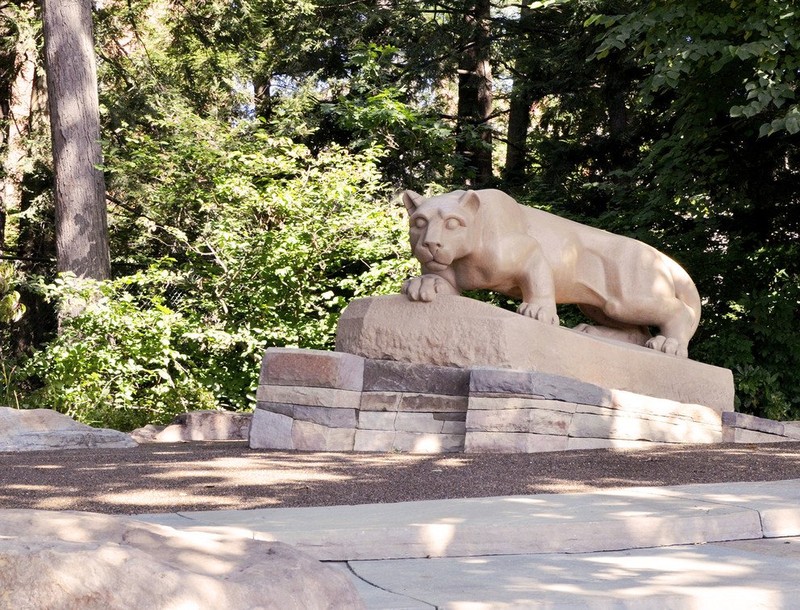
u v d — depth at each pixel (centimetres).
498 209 886
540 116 2683
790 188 1385
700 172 1397
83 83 1655
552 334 855
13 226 2356
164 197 1652
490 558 458
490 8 2352
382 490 598
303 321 1481
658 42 1197
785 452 797
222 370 1485
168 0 2219
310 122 2006
